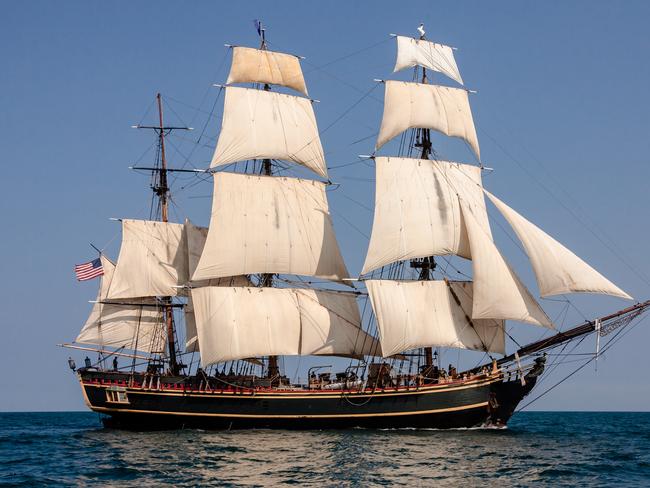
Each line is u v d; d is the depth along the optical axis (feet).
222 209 286.87
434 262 284.82
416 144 292.61
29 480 178.91
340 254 296.30
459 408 257.34
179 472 187.32
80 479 180.24
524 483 176.04
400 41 293.43
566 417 540.52
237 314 277.44
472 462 199.82
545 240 253.24
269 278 293.64
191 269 295.89
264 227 289.12
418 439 237.04
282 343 280.51
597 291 246.68
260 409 259.80
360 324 288.30
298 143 297.53
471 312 273.54
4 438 267.39
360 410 259.39
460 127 292.61
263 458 204.03
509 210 260.83
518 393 260.42
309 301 285.64
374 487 171.01
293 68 303.89
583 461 203.51
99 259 290.35
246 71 297.12
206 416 261.03
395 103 287.07
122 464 198.29
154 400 263.08
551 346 262.47
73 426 369.71
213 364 273.33
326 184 301.43
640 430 320.70
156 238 299.79
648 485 174.50
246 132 292.61
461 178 288.10
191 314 294.05
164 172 306.14
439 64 296.71
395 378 264.31
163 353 297.74
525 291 259.80
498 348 268.41
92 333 294.66
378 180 282.56
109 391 265.13
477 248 264.93
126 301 298.97
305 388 268.21
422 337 271.28
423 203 281.95
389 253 278.46
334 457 205.26
